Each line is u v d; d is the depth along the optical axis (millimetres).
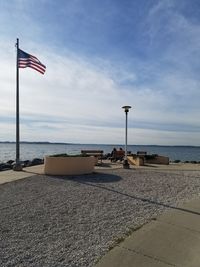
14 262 5773
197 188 12977
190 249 6750
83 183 13242
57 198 10508
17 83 18469
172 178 15336
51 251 6324
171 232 7648
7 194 10977
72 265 5777
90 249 6480
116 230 7617
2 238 6914
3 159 46094
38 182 13289
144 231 7582
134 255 6312
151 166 21656
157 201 10523
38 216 8531
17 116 18328
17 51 18531
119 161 24188
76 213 8898
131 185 13078
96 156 22062
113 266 5828
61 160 15516
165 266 5934
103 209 9359
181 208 9719
